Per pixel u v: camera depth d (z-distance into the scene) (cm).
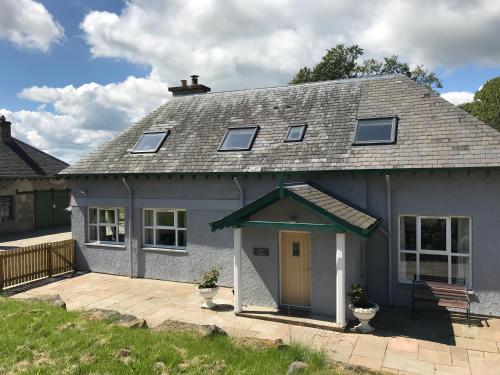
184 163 1402
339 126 1321
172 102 1800
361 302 986
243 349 717
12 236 2528
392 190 1162
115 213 1560
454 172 1086
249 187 1316
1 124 2934
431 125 1194
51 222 2947
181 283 1421
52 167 3034
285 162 1261
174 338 754
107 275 1536
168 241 1477
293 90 1587
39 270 1473
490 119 2769
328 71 3259
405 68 3353
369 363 810
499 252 1062
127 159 1520
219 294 1283
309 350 722
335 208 1029
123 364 640
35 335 754
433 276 1145
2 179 2544
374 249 1190
